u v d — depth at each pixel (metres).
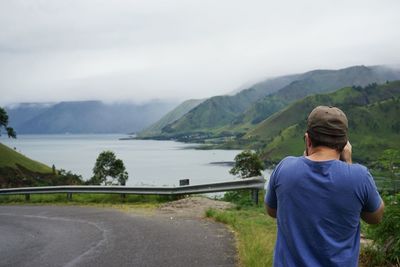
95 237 10.22
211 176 161.88
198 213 13.41
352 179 2.53
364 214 2.65
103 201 18.88
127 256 8.13
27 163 112.75
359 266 6.62
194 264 7.40
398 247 6.36
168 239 9.45
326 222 2.50
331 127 2.67
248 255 7.19
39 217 14.54
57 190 20.78
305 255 2.50
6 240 10.56
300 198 2.57
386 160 6.58
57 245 9.55
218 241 9.01
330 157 2.66
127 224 11.84
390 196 6.55
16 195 24.00
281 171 2.71
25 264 7.94
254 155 36.81
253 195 15.16
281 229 2.64
